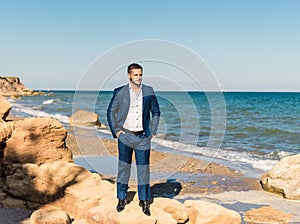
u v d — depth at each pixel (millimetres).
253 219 6422
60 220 5219
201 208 5730
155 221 4969
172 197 7762
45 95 97062
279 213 6723
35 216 5180
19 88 97000
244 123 28672
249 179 9523
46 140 7176
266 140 17891
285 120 31984
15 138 6938
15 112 33188
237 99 88438
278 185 8062
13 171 6562
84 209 5605
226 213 5676
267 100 82188
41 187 6168
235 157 12750
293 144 16578
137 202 5387
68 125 19469
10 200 6156
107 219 5102
